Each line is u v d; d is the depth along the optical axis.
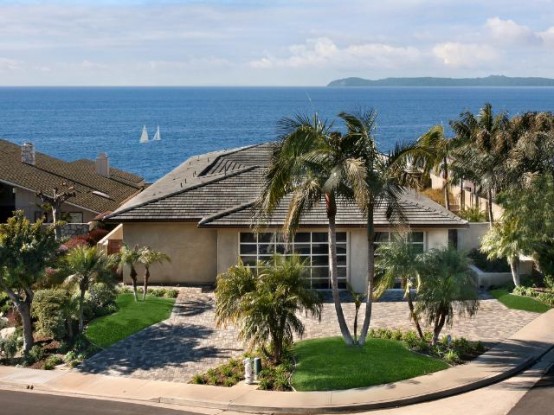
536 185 31.05
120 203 47.53
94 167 57.56
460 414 18.12
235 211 31.59
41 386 20.52
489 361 21.92
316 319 26.64
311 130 20.72
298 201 20.91
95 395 19.88
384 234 31.14
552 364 22.06
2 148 51.72
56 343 24.27
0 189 44.84
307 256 31.34
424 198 35.69
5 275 22.73
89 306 26.33
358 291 31.45
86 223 42.88
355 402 18.77
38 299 25.53
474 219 39.50
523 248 29.69
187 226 32.25
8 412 18.48
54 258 24.14
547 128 37.97
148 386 20.39
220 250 31.58
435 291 22.48
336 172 20.22
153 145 143.62
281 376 20.53
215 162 45.59
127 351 23.44
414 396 19.12
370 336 24.17
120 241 34.50
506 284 31.28
